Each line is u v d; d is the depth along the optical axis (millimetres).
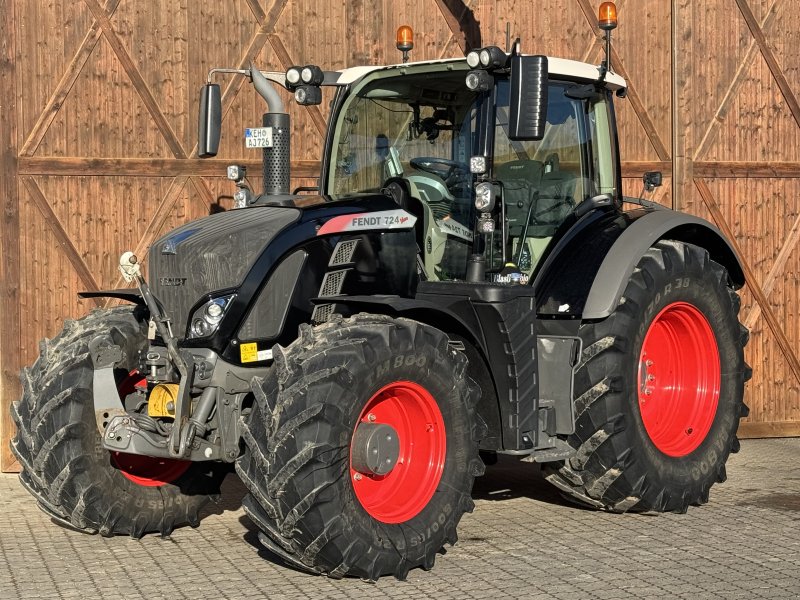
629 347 5488
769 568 4645
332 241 5031
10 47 7078
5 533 5434
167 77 7383
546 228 5652
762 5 8367
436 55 7883
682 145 8203
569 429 5332
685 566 4688
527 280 5570
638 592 4316
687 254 5852
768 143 8414
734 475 6820
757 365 8398
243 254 4844
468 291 5070
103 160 7270
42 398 5074
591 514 5719
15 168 7113
